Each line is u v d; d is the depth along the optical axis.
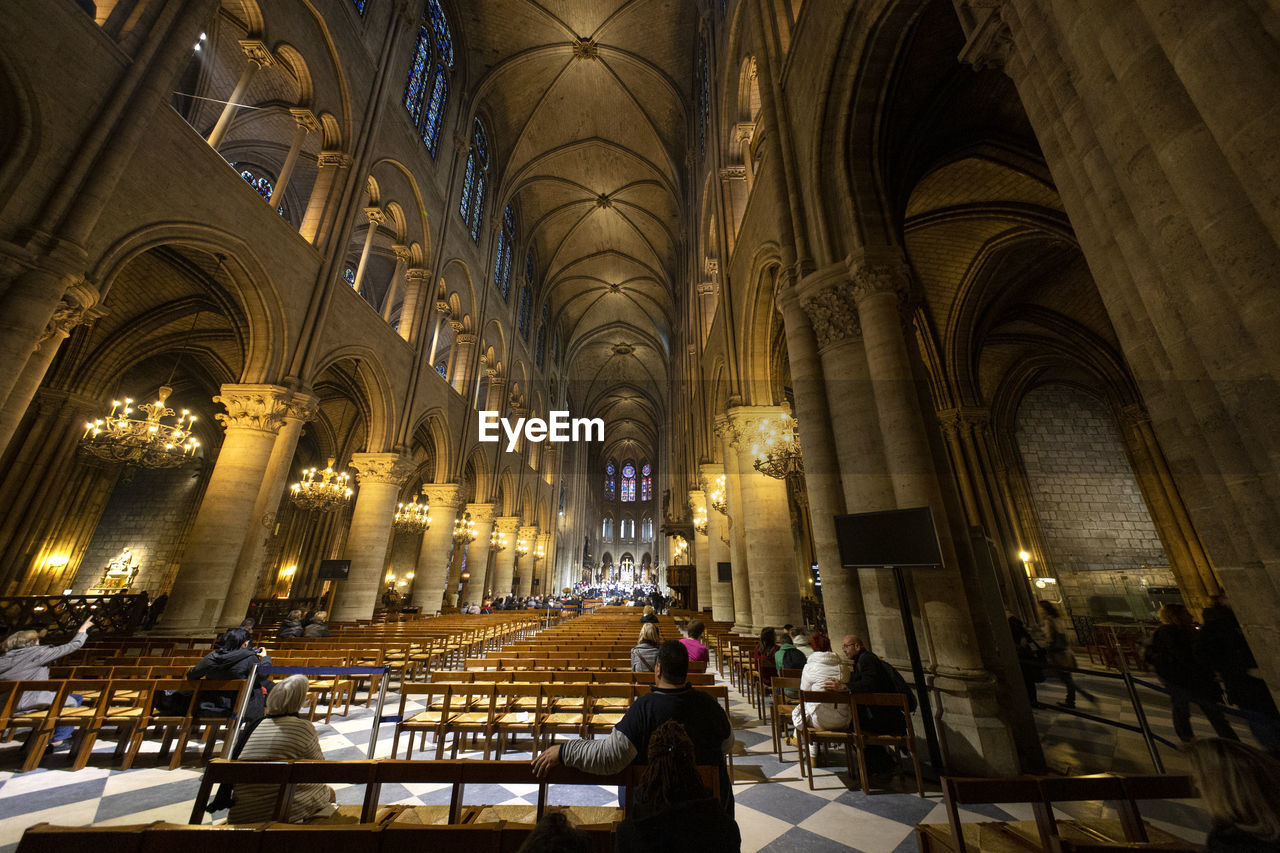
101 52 6.62
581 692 4.42
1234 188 1.87
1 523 12.20
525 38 20.83
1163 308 2.23
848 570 6.11
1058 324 15.22
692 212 21.22
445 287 18.52
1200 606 12.84
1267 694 3.85
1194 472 2.17
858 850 3.02
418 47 16.28
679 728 1.66
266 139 15.63
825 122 7.04
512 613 16.70
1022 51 3.00
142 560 18.81
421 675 8.62
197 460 20.05
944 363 14.66
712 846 1.43
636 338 40.06
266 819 2.57
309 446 23.14
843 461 6.05
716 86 15.06
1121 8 2.27
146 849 1.62
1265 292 1.75
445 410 17.83
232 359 17.16
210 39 12.69
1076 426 18.19
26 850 1.56
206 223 8.31
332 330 11.67
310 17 10.90
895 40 6.50
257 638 9.51
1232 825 1.34
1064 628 14.14
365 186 12.45
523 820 2.57
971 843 2.25
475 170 21.50
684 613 18.06
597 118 24.45
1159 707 6.89
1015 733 4.69
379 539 13.84
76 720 4.41
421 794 3.93
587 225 30.50
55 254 5.86
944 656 4.76
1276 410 1.77
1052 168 2.86
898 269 6.12
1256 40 1.81
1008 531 15.13
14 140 5.74
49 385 13.15
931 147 9.28
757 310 11.38
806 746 4.29
